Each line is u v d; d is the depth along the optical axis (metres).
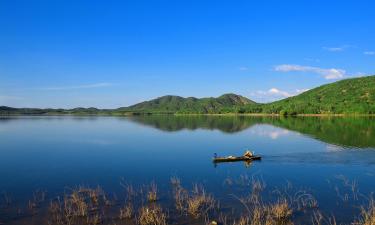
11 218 23.48
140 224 22.23
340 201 26.92
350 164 41.78
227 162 44.25
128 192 29.52
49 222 22.72
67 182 33.53
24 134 88.19
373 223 20.92
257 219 22.52
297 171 38.06
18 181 34.06
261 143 64.50
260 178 34.72
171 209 25.03
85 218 23.31
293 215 23.80
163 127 114.94
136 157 49.03
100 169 40.16
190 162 44.78
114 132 94.38
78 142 68.94
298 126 108.06
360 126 102.62
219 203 26.28
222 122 144.62
